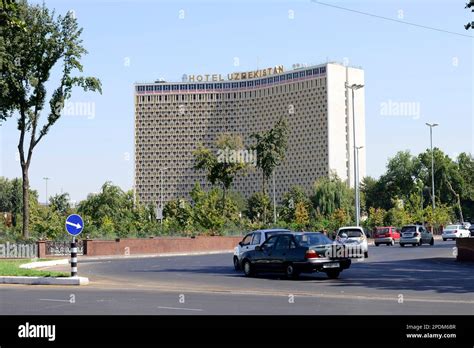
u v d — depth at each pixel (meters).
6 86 52.56
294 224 75.25
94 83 55.03
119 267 35.66
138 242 54.97
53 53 54.22
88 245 51.00
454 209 133.25
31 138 54.94
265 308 15.41
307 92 168.62
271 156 80.69
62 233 55.34
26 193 54.72
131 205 95.25
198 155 77.38
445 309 15.08
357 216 63.22
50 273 25.47
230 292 19.95
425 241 63.50
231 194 135.88
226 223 71.44
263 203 81.75
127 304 16.50
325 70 165.25
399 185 134.62
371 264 34.16
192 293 19.64
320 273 28.72
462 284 22.09
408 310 14.88
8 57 52.19
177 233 63.03
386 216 92.75
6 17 22.80
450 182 131.50
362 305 15.97
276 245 25.98
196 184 73.75
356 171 63.75
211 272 30.52
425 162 132.12
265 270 26.30
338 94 166.75
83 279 23.70
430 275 26.27
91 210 93.50
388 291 19.81
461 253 36.06
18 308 15.79
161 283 24.09
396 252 48.88
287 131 83.75
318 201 105.25
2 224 60.72
